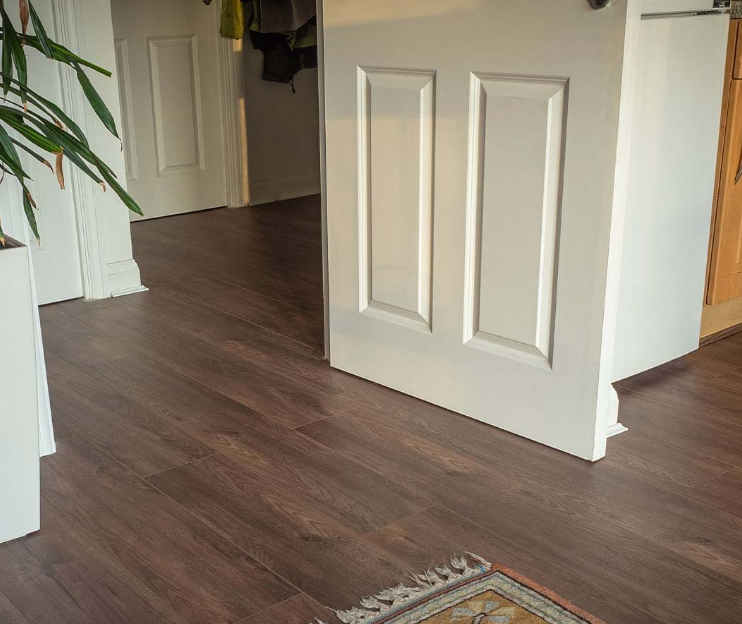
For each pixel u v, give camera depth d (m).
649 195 2.21
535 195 1.87
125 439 2.06
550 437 2.00
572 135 1.78
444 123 2.00
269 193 4.60
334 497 1.81
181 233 3.95
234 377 2.42
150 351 2.60
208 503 1.79
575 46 1.74
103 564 1.59
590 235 1.80
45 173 2.89
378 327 2.31
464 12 1.90
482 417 2.13
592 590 1.51
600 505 1.77
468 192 2.00
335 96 2.22
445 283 2.11
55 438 2.07
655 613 1.45
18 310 1.55
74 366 2.49
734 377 2.41
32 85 2.78
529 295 1.95
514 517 1.73
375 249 2.25
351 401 2.26
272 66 4.29
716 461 1.95
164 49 4.06
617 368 2.30
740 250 2.60
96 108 1.75
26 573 1.57
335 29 2.18
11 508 1.64
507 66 1.86
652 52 2.07
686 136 2.25
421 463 1.94
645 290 2.30
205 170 4.34
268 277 3.32
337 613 1.45
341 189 2.28
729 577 1.55
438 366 2.19
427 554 1.62
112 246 3.09
